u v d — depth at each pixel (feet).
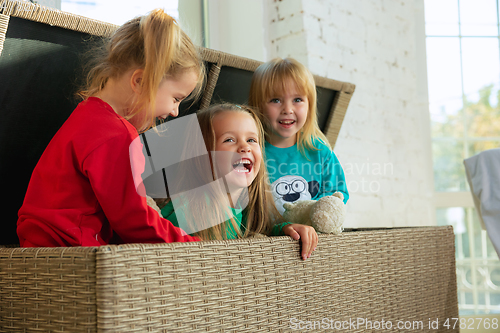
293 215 3.59
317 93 4.92
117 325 1.94
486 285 8.33
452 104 8.65
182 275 2.21
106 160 2.54
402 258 3.65
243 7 6.73
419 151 8.17
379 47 7.64
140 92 2.87
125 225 2.54
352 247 3.22
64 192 2.60
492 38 8.73
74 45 3.24
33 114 3.20
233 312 2.41
